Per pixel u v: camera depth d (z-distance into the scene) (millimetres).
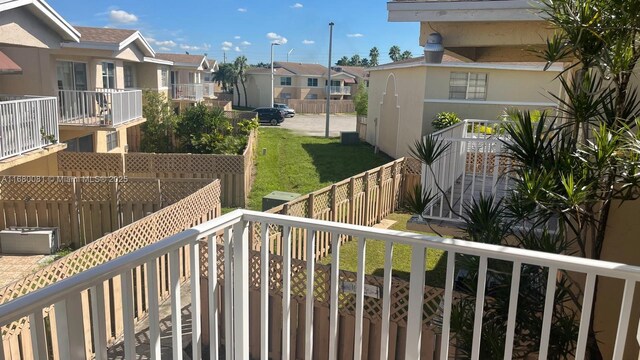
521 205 3258
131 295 2014
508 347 2234
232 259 2734
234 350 2816
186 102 27453
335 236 2518
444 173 6215
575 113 3277
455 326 3152
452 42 5441
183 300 6605
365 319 4883
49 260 9172
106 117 14508
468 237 3652
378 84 22500
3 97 11930
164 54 29922
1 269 8703
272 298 5309
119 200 9953
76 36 12133
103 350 1901
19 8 10180
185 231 2312
